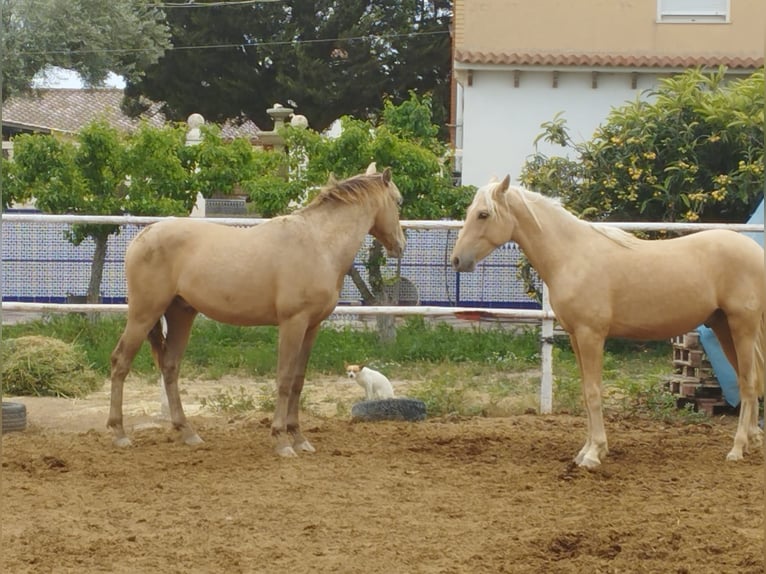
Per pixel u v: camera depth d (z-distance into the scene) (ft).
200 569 16.94
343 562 17.28
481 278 50.14
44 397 36.09
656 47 72.13
